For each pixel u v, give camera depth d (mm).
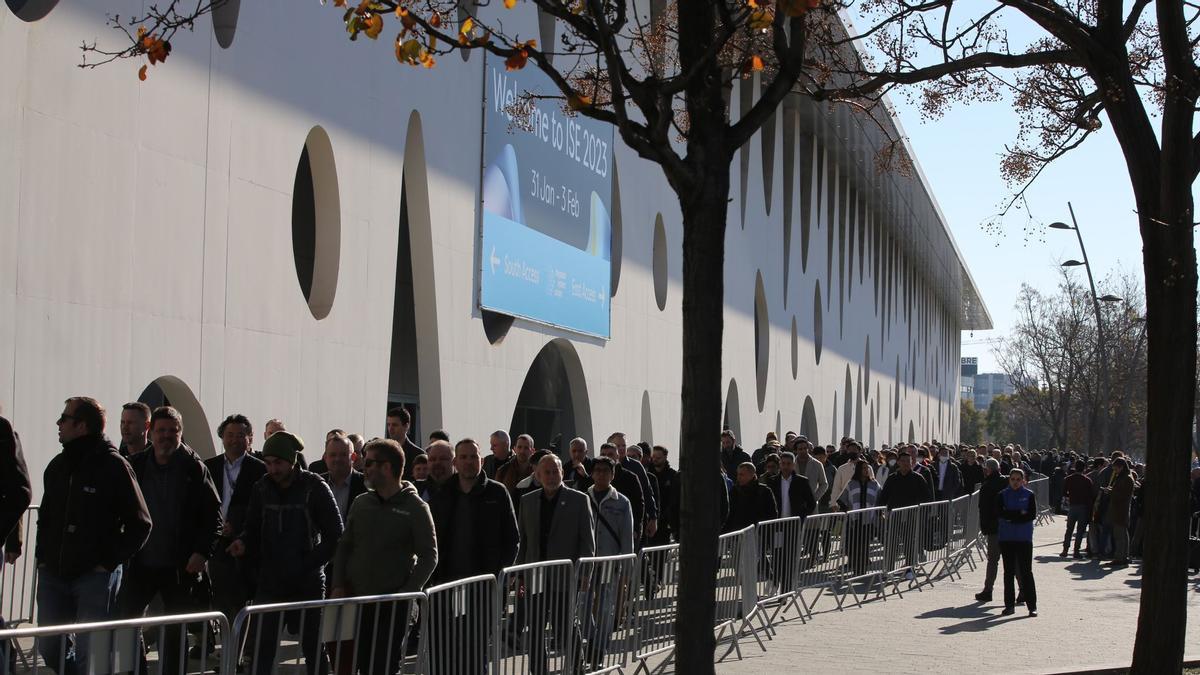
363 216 17453
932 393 98000
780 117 44188
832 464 24969
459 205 20203
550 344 25797
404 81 18500
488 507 9922
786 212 45531
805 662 12039
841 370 56062
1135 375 55000
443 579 9891
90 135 12094
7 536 7812
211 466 10008
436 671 7598
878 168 11367
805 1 6262
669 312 31891
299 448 8523
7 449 7508
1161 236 9641
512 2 7027
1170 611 9719
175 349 13445
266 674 6496
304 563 8312
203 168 13914
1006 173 11367
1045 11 9547
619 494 12109
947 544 21359
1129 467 25297
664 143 6902
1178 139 9586
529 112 9953
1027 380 69750
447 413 19766
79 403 7902
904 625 14930
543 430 27141
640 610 10695
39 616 7891
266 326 15195
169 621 5738
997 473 17750
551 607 9211
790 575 15039
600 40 6957
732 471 20250
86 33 12047
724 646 13016
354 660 6941
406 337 21656
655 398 30766
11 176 11047
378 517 8133
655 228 31594
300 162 18062
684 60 7145
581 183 25203
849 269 58312
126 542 7914
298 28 15828
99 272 12219
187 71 13609
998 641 13602
